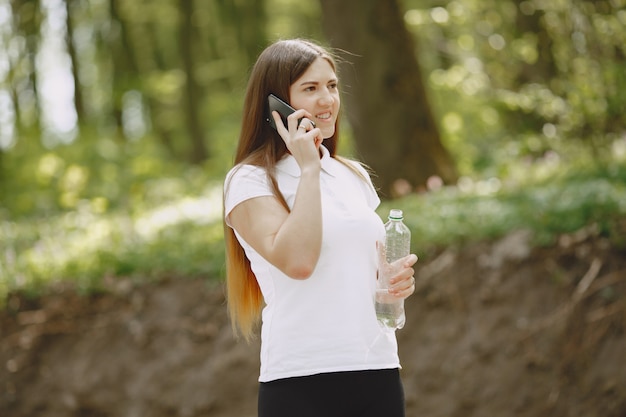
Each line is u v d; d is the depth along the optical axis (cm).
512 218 822
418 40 1352
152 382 885
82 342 925
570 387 737
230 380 863
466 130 1323
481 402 769
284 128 319
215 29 2131
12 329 944
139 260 955
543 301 771
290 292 315
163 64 2170
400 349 815
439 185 991
